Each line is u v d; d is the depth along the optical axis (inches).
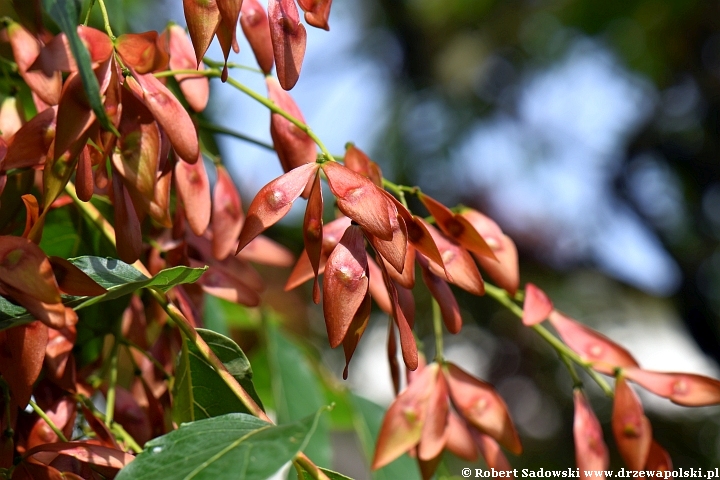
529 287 30.0
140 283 25.6
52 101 25.6
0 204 27.4
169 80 30.5
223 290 29.6
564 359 30.9
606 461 30.3
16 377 25.4
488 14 73.3
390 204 25.3
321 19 25.5
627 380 30.5
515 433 30.0
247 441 24.6
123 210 25.5
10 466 25.8
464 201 68.8
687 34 68.6
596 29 70.0
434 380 30.2
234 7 24.8
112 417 28.8
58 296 24.3
